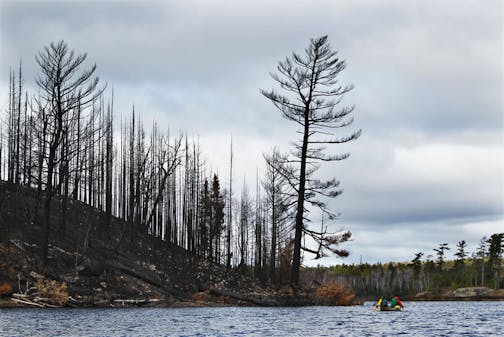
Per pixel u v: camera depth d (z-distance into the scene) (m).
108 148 64.56
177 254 67.62
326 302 41.97
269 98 38.12
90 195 59.38
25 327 21.78
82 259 42.50
